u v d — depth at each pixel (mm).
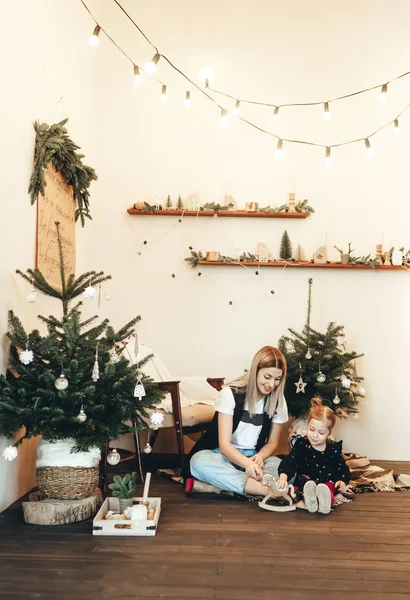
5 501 2672
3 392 2498
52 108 3424
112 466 3729
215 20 4633
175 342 4441
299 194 4512
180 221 4492
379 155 4504
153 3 4637
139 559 2059
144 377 2697
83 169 3625
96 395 2541
